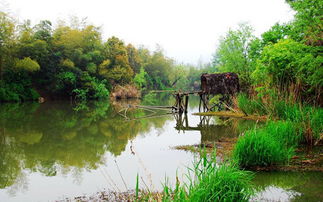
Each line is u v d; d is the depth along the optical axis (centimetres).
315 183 559
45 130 1392
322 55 970
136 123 1638
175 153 877
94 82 4153
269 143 681
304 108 1048
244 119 1494
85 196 562
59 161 835
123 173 701
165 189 438
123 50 5200
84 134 1280
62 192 589
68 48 4216
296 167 655
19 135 1258
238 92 1948
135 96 4588
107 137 1204
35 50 3725
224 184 437
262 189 535
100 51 4828
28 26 4097
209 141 1036
